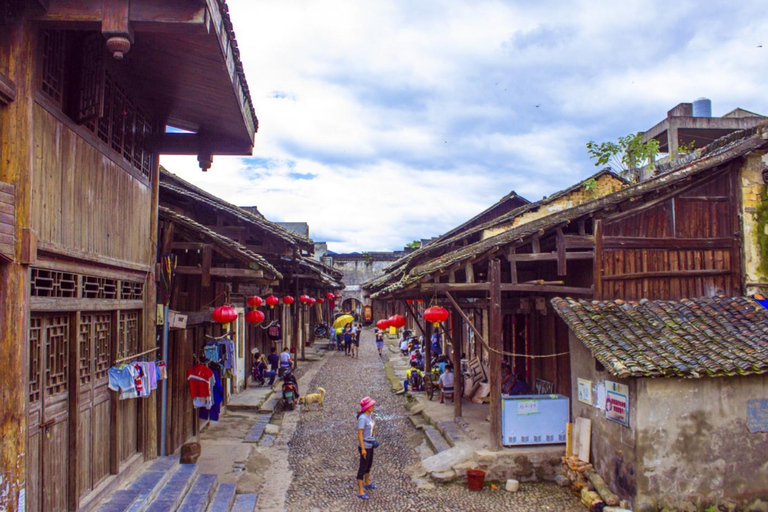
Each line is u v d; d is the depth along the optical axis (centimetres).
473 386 1525
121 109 700
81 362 593
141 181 775
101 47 559
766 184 1019
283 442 1201
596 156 1557
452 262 940
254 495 853
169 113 847
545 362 1190
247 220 1355
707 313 913
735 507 782
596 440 876
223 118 805
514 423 962
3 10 452
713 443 784
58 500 534
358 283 4550
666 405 776
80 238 572
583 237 968
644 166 1523
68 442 557
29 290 460
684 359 776
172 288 893
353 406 1581
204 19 489
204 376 1008
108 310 653
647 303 941
